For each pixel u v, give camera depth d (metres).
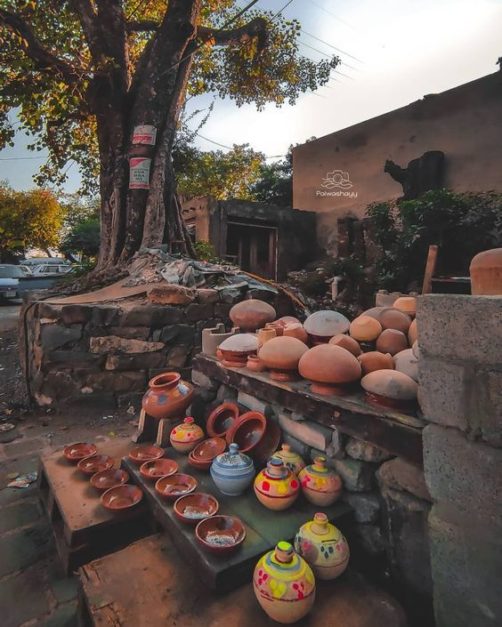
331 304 6.38
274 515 1.58
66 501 1.86
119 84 6.05
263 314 2.72
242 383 2.14
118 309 3.91
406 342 1.90
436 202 5.92
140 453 2.14
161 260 5.32
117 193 6.03
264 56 8.42
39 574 1.73
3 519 2.13
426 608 1.39
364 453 1.58
